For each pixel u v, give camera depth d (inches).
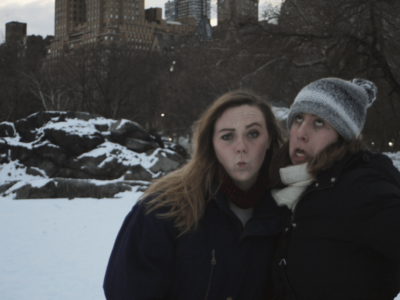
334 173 65.6
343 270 62.4
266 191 73.9
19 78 1838.1
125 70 1893.5
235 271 67.6
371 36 771.4
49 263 293.0
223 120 69.0
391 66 794.2
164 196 68.4
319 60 807.7
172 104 1867.6
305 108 68.7
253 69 906.1
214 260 66.8
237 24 914.1
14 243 349.7
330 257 62.9
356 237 61.6
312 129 69.4
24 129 907.4
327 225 63.8
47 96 1838.1
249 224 69.7
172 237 67.1
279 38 834.8
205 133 70.9
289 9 840.9
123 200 589.6
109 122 892.6
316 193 66.2
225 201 69.1
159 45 4333.2
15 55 1984.5
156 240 65.4
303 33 824.3
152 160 836.0
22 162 855.1
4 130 916.0
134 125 892.6
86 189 632.4
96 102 1918.1
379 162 67.0
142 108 2020.2
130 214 72.1
